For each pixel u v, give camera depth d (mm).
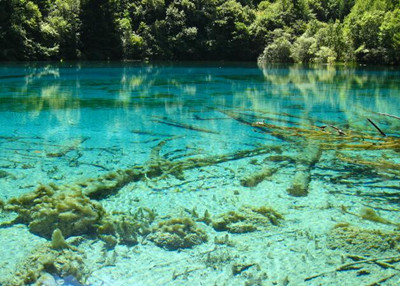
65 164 6109
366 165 6184
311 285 3170
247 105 12438
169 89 16828
